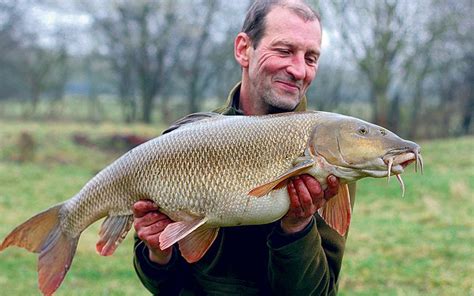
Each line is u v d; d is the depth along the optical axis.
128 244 9.48
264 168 2.62
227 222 2.66
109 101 38.06
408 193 13.80
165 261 3.01
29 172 16.31
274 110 2.98
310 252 2.76
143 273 3.06
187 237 2.71
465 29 28.84
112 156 21.00
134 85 35.12
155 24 33.91
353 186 2.99
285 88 2.91
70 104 36.41
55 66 33.69
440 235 9.80
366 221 11.16
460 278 7.66
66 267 2.90
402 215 11.71
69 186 14.95
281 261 2.75
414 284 7.61
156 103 37.16
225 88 34.34
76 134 22.52
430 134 29.50
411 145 2.58
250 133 2.67
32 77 33.44
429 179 15.16
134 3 33.25
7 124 26.33
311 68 2.97
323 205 2.70
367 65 27.11
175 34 33.88
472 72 30.22
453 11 27.73
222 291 2.97
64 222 2.92
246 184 2.63
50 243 2.91
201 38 33.72
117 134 22.86
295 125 2.66
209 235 2.72
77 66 35.09
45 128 23.72
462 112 30.31
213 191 2.65
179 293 3.10
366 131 2.60
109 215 2.86
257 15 2.98
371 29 26.92
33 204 12.73
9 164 17.56
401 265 8.30
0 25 33.31
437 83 31.25
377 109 27.36
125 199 2.81
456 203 12.66
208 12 33.16
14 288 7.40
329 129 2.61
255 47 2.98
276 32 2.90
